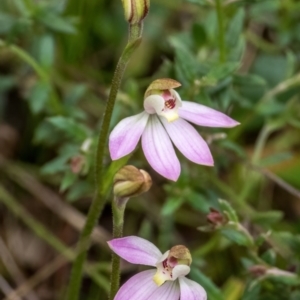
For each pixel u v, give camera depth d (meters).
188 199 0.40
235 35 0.40
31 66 0.42
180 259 0.33
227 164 0.42
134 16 0.33
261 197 0.44
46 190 0.44
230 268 0.42
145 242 0.33
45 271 0.42
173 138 0.34
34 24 0.42
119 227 0.34
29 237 0.44
